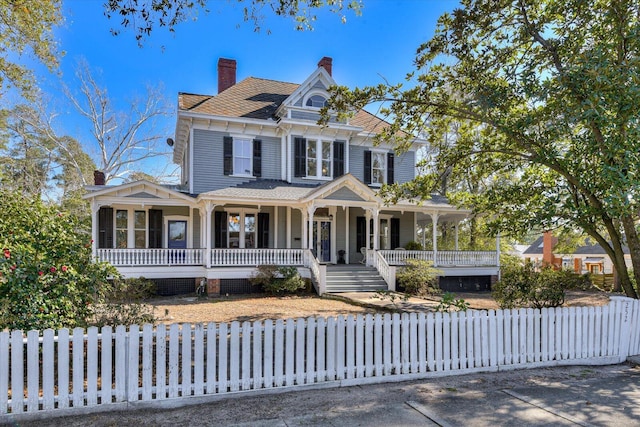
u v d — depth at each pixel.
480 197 10.80
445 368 5.78
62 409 4.24
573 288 20.16
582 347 6.52
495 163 10.56
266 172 19.17
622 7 7.09
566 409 4.50
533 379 5.63
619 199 6.40
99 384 5.10
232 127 18.55
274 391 4.95
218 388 4.77
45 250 5.97
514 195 9.81
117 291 9.28
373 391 5.07
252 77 22.42
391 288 15.89
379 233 20.89
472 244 29.45
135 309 6.70
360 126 20.36
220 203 15.83
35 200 6.77
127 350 4.52
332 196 16.67
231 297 14.80
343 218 20.16
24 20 10.44
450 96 9.79
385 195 11.66
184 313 10.91
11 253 5.30
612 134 6.79
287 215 18.92
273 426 4.01
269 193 16.95
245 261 16.16
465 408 4.51
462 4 8.83
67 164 32.47
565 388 5.23
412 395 4.92
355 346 5.56
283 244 18.92
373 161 21.17
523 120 7.96
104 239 16.92
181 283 15.93
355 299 13.06
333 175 19.70
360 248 20.39
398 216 21.22
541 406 4.59
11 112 28.14
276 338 5.07
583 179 8.00
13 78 12.10
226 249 15.97
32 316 5.18
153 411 4.41
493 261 19.38
